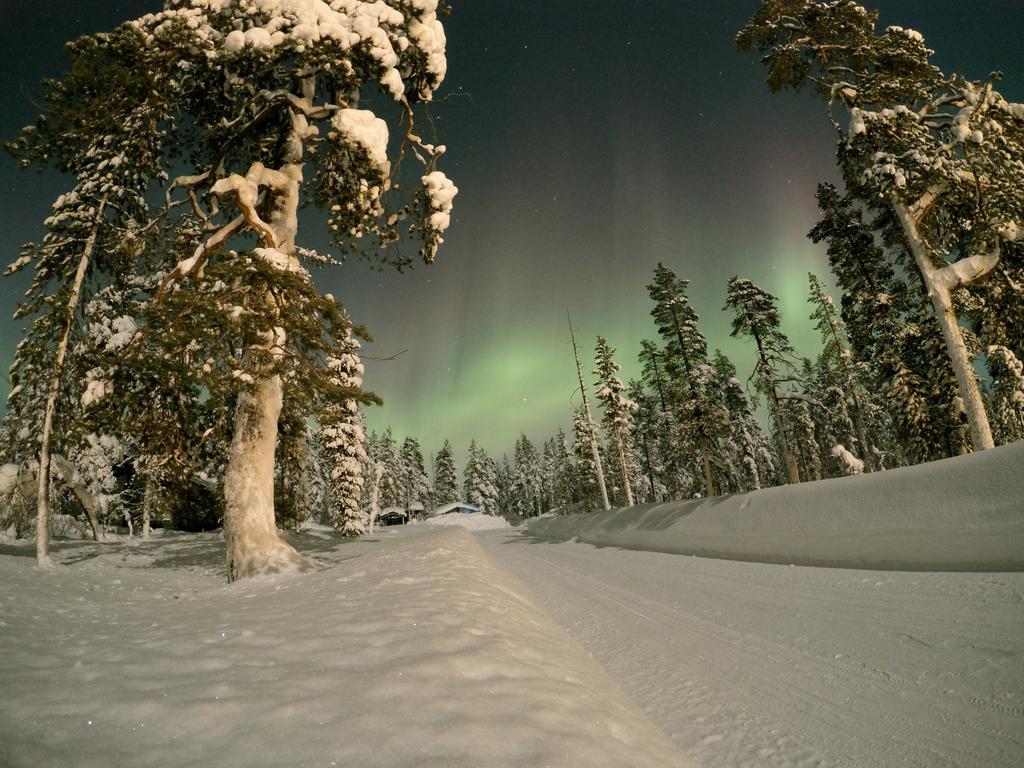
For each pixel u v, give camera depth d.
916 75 15.77
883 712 3.88
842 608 6.93
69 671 3.27
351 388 11.13
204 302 9.66
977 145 14.35
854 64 16.84
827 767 3.23
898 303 19.75
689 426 25.70
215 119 15.62
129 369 11.65
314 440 31.50
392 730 2.30
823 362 30.44
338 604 5.69
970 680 4.15
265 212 14.58
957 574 7.71
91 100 11.35
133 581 11.24
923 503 9.16
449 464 87.50
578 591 10.84
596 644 6.62
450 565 8.63
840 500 11.07
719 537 14.06
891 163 15.01
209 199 14.32
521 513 90.75
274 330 10.91
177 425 14.14
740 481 30.73
